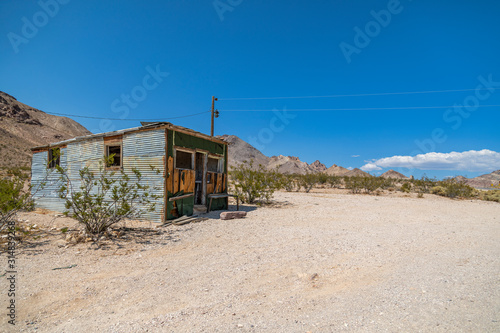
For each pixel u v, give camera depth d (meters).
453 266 5.11
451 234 8.25
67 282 4.24
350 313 3.24
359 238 7.43
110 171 9.94
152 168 8.58
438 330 2.83
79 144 10.85
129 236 7.14
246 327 2.93
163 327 2.96
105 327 2.98
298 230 8.36
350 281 4.35
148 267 4.98
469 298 3.64
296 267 5.02
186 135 10.26
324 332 2.81
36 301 3.61
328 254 5.88
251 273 4.70
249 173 15.54
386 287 4.07
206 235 7.57
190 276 4.55
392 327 2.89
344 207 14.44
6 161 62.03
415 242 7.09
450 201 20.50
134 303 3.58
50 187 11.53
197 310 3.36
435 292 3.86
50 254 5.55
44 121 166.00
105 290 3.98
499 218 12.23
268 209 13.12
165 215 9.02
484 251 6.26
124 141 9.82
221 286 4.13
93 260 5.29
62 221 8.94
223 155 12.81
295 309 3.37
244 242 6.90
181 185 9.85
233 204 14.83
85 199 7.02
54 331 2.91
